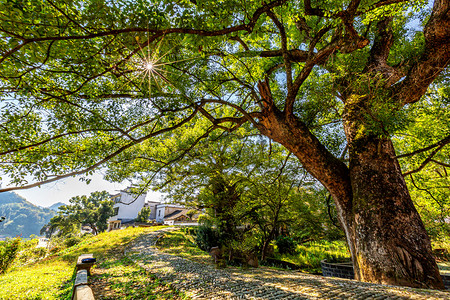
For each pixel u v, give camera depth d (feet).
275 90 31.65
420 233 17.03
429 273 15.34
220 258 29.55
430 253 16.38
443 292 12.71
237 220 35.99
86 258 24.06
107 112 20.65
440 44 18.66
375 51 23.53
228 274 22.63
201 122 40.42
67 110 17.60
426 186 33.45
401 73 20.75
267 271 26.61
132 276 23.30
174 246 49.67
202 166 38.91
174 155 36.09
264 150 41.86
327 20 17.02
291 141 21.83
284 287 15.76
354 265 20.35
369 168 19.83
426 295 11.98
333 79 20.92
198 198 43.11
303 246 62.34
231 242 31.81
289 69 20.03
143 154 34.42
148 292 17.69
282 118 21.90
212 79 22.49
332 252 56.18
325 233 49.85
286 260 47.75
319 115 29.86
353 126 21.88
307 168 23.36
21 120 15.49
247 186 41.63
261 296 13.84
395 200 18.12
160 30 10.52
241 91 29.32
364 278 17.58
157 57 13.46
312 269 43.16
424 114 27.76
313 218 46.60
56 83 16.16
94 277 23.18
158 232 68.85
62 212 167.12
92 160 17.24
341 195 22.03
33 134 16.24
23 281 22.48
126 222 148.97
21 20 8.27
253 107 34.32
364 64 21.68
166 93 18.01
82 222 164.76
